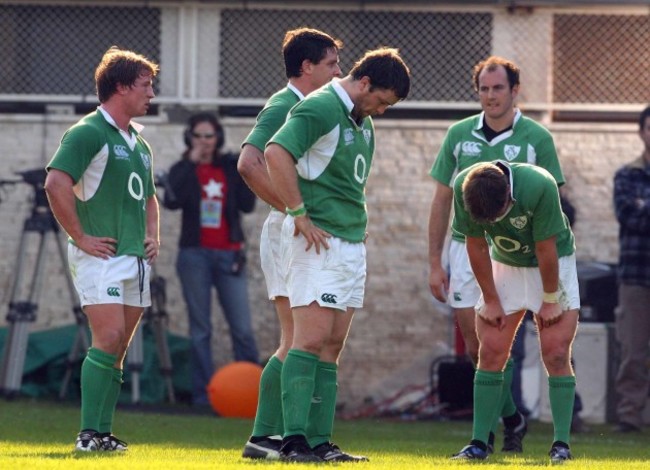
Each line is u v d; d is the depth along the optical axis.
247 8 48.22
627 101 48.59
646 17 48.44
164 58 48.34
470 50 48.28
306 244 21.22
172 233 47.28
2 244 47.53
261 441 22.44
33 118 47.97
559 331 23.91
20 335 42.59
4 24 48.56
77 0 48.22
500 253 23.59
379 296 47.47
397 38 48.28
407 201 47.72
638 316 39.19
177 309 47.16
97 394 24.09
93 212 24.45
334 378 22.20
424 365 47.22
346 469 18.81
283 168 20.92
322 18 48.34
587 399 42.91
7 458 20.34
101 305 24.09
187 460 21.02
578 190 47.72
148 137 47.94
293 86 24.09
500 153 28.31
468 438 34.09
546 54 48.19
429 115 48.44
